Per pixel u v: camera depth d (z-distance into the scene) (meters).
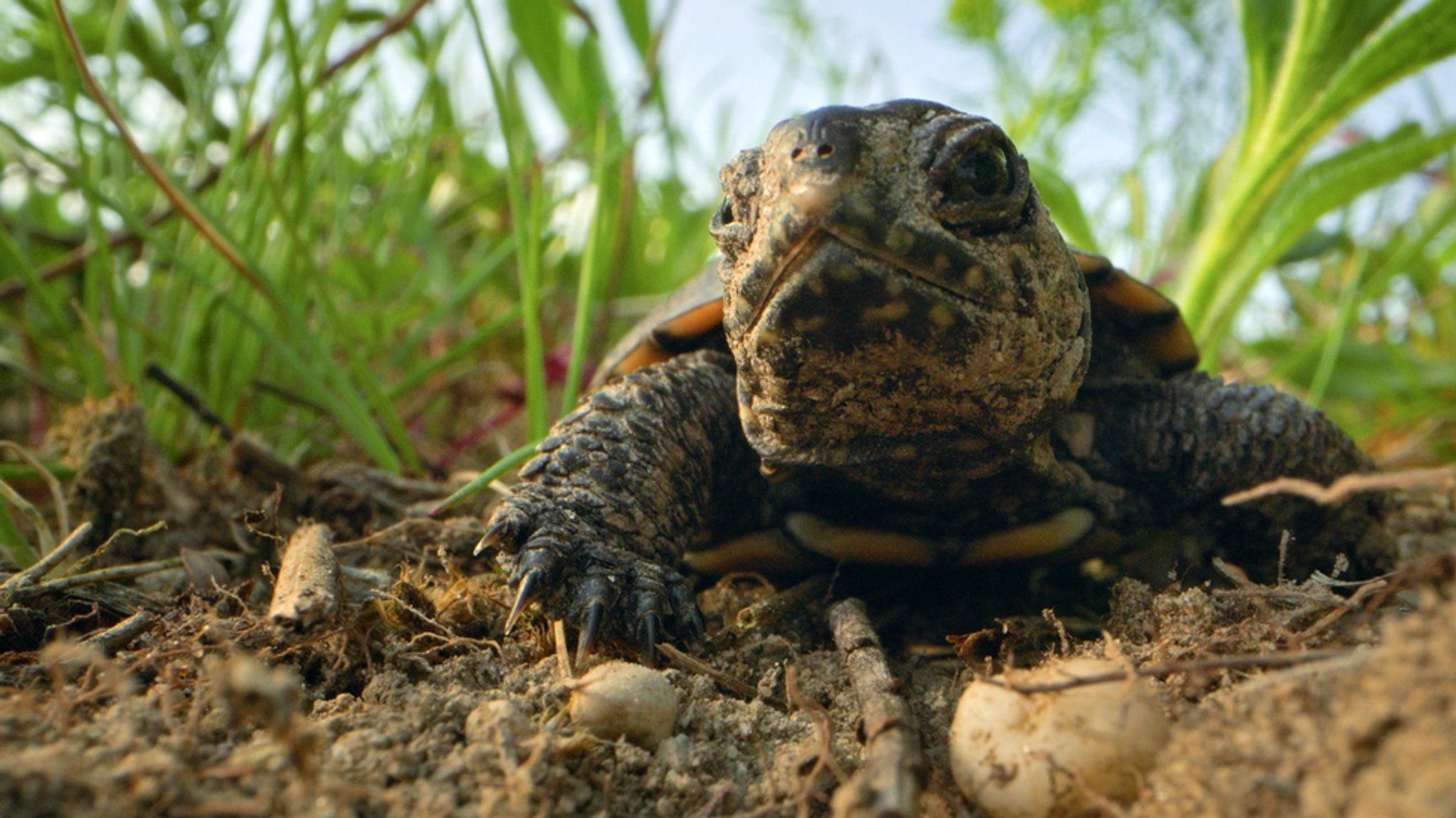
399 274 0.07
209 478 0.05
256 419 0.07
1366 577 0.05
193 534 0.05
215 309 0.06
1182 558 0.05
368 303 0.07
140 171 0.08
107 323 0.07
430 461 0.06
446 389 0.08
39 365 0.07
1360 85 0.06
